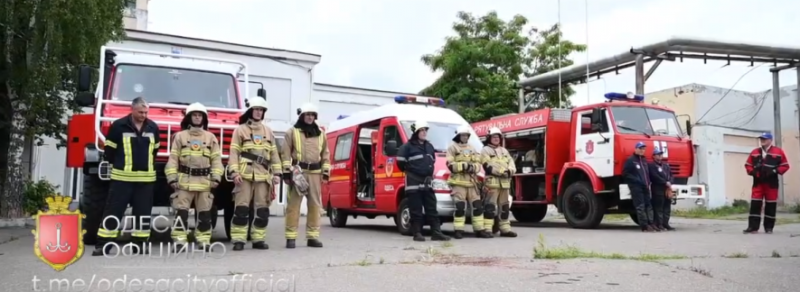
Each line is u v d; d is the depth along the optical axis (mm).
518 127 15406
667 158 13258
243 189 8414
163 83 9906
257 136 8477
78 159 8781
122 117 8602
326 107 25031
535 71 29062
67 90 15055
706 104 25766
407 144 10312
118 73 9703
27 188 14883
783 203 25531
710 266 6527
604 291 5207
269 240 10039
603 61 21000
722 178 24344
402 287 5375
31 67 13117
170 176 7930
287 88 22328
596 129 13461
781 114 27250
